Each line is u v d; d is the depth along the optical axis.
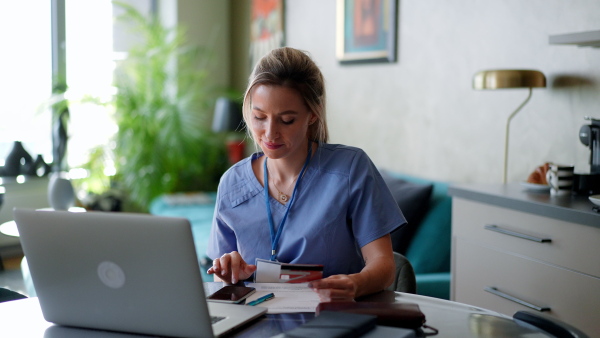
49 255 1.27
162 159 5.50
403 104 3.95
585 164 2.72
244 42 6.09
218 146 6.09
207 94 6.24
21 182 5.39
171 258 1.17
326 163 1.77
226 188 1.83
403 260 1.92
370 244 1.70
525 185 2.59
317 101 1.70
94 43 5.84
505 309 2.43
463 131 3.46
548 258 2.22
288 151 1.67
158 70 5.63
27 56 5.58
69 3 5.71
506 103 3.15
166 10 6.16
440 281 2.79
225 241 1.84
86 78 5.80
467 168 3.44
